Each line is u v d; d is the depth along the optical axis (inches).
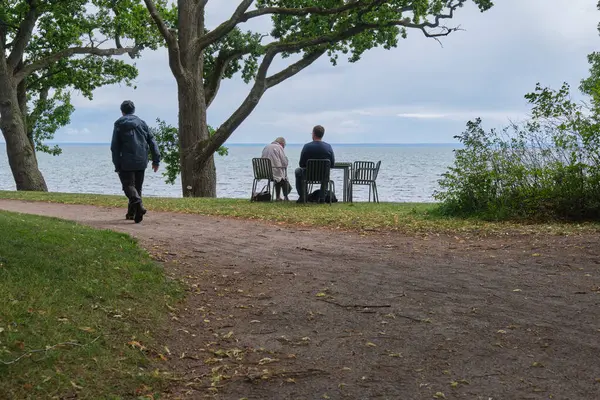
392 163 6097.4
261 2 1120.8
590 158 479.2
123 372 177.3
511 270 299.3
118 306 224.7
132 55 1454.2
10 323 185.0
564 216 476.7
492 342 203.9
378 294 261.7
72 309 209.0
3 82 1232.8
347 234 425.4
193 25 1072.8
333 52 1171.3
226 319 234.5
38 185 1255.5
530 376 177.6
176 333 216.4
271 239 399.2
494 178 503.8
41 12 1273.4
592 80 1261.1
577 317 226.4
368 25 1056.2
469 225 458.6
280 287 275.9
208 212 572.7
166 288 258.7
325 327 223.5
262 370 185.9
